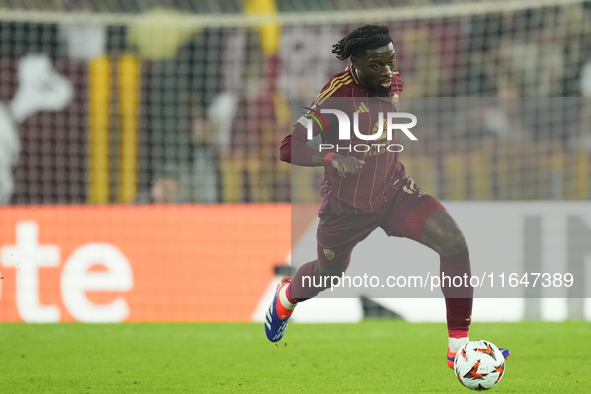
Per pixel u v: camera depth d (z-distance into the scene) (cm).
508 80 4062
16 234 2466
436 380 1540
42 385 1516
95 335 2183
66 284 2456
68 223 2475
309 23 3956
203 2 4331
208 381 1548
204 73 4088
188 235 2484
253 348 1962
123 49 4125
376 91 1422
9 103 3869
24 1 4106
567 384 1487
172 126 3950
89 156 3856
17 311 2450
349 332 2208
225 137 3872
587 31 4038
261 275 2473
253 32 4128
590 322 2348
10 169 3778
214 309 2467
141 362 1770
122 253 2470
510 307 2414
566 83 4031
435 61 4072
